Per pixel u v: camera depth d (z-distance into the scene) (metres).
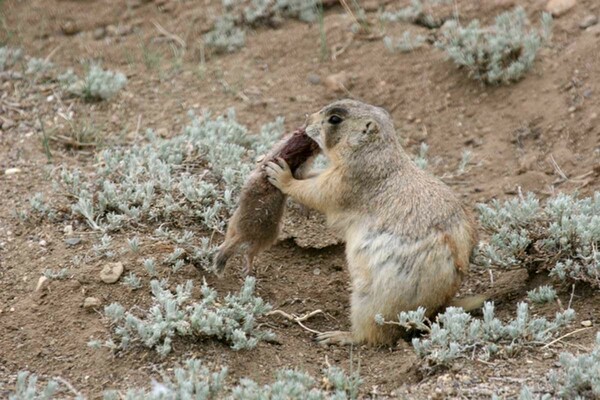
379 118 11.38
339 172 11.30
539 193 13.51
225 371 9.25
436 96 15.47
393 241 10.70
